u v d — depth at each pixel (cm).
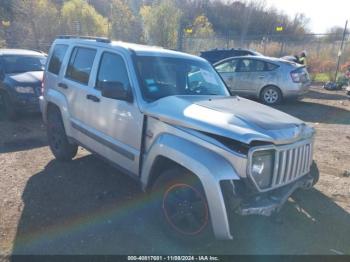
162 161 363
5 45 2681
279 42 2416
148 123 378
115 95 392
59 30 3256
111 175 530
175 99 384
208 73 487
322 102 1309
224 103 393
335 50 2172
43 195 459
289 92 1184
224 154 309
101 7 4812
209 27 3706
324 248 358
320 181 527
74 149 576
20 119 916
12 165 570
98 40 501
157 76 422
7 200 442
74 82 519
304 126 373
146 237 367
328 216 422
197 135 326
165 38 2809
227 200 303
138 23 3134
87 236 367
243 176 303
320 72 2030
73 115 520
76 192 470
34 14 3073
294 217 418
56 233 371
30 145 687
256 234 379
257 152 307
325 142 747
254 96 1245
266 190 318
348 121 970
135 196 461
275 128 333
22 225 385
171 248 349
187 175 330
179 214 345
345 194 483
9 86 879
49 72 598
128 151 405
